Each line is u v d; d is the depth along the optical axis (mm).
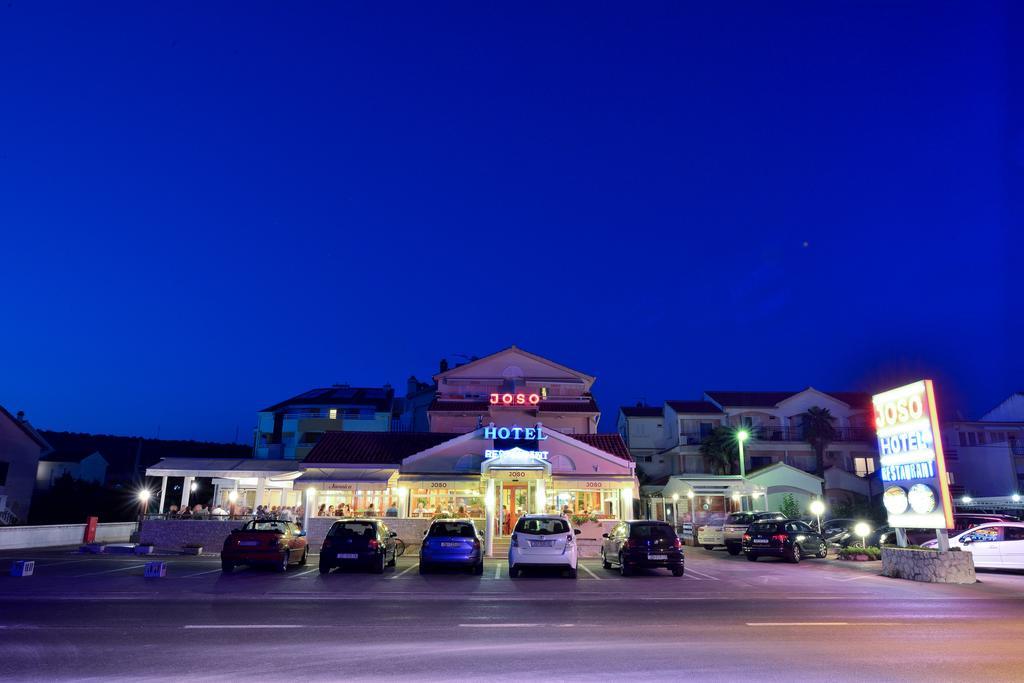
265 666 7641
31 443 42469
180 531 27203
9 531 27219
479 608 12555
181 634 9477
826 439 46906
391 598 13930
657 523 20344
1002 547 21281
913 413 20344
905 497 20391
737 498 43219
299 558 21328
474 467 30578
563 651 8641
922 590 16344
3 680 6914
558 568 18781
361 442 33031
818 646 9062
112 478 61250
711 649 8820
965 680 7270
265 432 53188
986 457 45844
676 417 50750
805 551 25281
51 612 11359
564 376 40500
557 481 29109
